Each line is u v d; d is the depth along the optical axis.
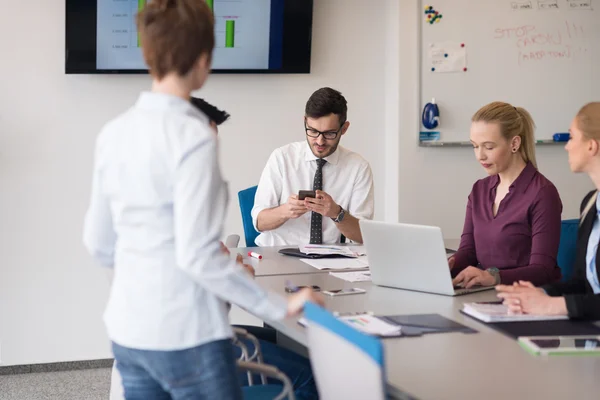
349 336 1.35
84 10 3.82
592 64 4.42
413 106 4.22
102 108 3.98
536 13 4.31
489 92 4.30
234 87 4.14
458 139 4.28
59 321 4.02
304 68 4.13
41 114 3.90
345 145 4.34
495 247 2.59
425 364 1.58
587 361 1.61
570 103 4.41
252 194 3.53
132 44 3.89
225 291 1.42
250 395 2.09
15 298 3.95
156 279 1.43
